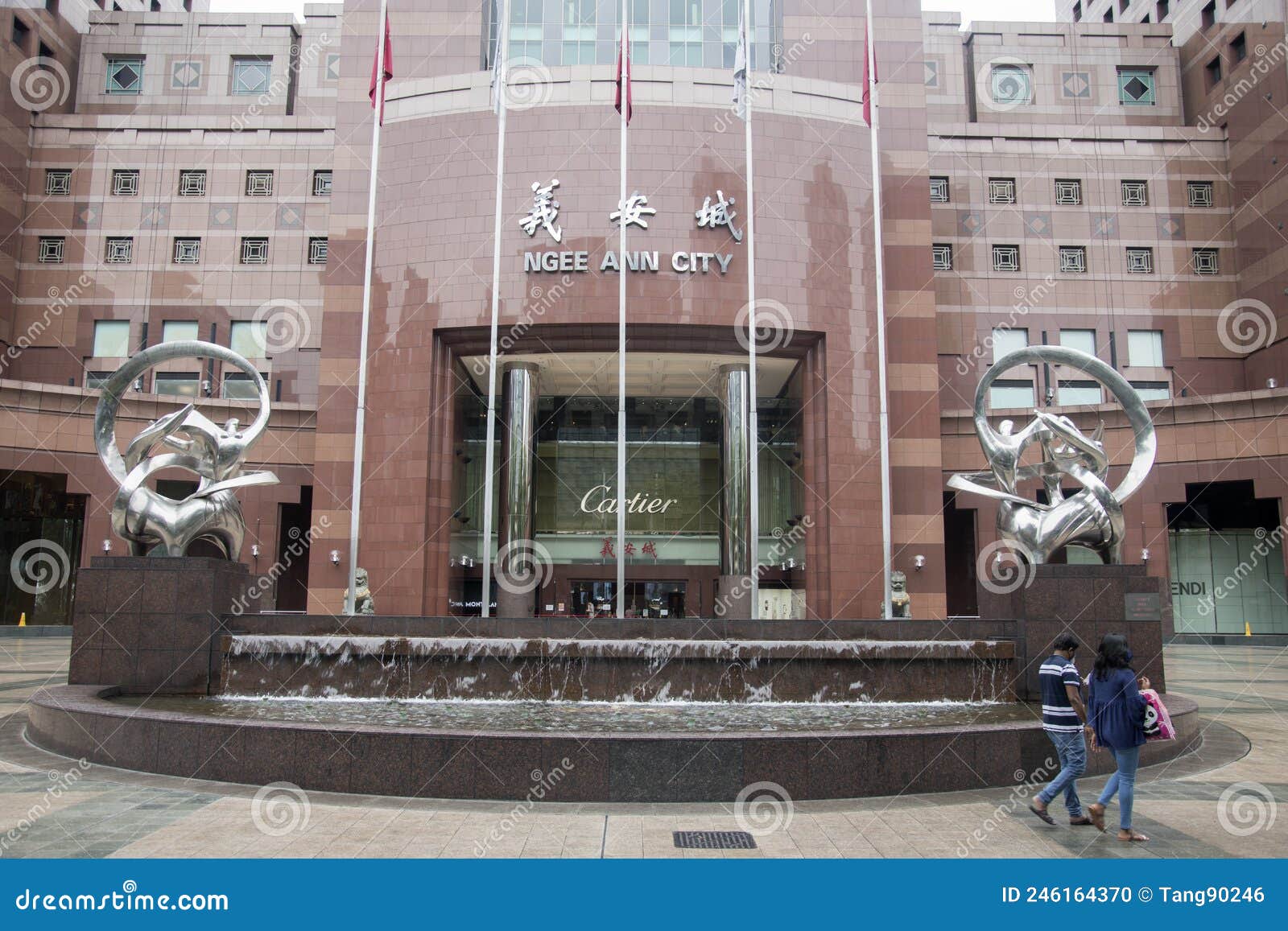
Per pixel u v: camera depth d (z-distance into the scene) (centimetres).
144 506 1591
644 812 888
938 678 1636
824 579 3206
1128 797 809
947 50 4650
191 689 1566
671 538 4128
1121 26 4672
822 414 3259
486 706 1559
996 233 4266
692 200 3219
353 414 3338
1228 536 4128
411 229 3288
